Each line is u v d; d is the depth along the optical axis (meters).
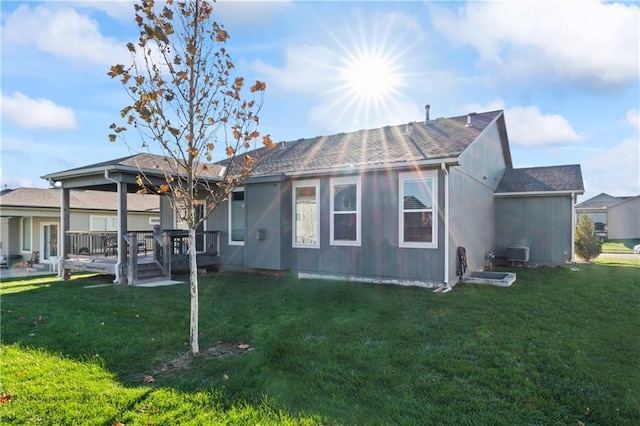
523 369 3.81
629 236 34.78
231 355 4.31
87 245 14.39
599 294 7.47
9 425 2.85
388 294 7.56
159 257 10.62
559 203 12.62
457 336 4.83
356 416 2.97
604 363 4.00
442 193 8.23
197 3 4.38
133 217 20.06
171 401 3.20
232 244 11.61
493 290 7.92
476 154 10.79
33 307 6.73
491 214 12.91
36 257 17.81
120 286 9.12
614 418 2.94
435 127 11.62
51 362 4.08
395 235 8.84
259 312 6.18
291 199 10.48
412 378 3.62
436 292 7.72
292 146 13.59
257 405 3.14
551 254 12.74
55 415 2.99
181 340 4.80
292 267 10.45
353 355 4.21
